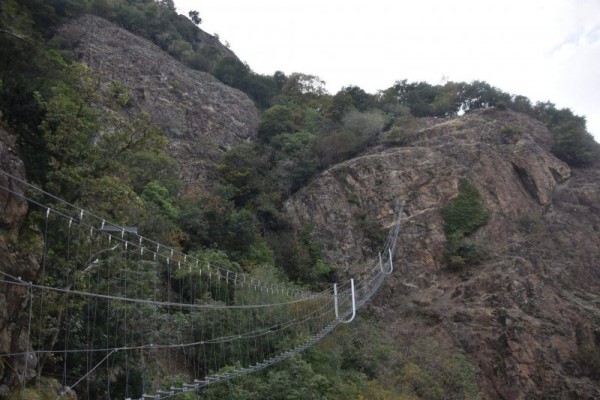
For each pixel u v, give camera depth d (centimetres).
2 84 1961
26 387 1420
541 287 3972
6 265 1415
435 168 4788
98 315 1825
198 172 4541
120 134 2152
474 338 3650
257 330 2458
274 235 4191
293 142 5119
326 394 2523
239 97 5906
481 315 3762
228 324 2428
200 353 2291
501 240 4409
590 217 4703
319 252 4322
